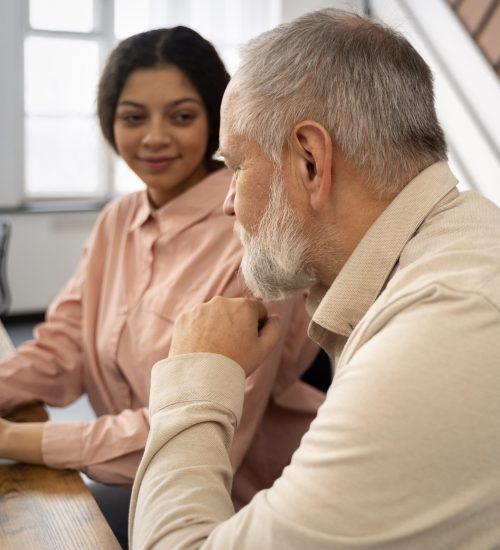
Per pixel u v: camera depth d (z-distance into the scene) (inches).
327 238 32.7
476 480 24.7
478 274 26.8
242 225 34.0
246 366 35.8
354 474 24.8
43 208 198.5
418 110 31.3
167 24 206.8
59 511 40.8
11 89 191.0
